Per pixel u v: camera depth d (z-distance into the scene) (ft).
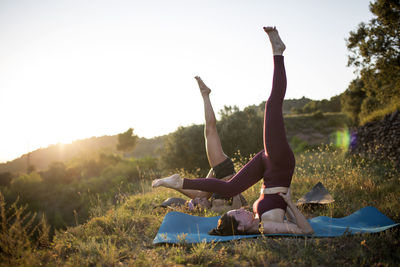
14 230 9.72
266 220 11.97
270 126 12.26
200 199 17.79
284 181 12.37
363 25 48.32
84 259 10.53
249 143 39.52
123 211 17.87
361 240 10.68
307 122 152.35
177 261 9.92
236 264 9.52
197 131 43.75
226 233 12.21
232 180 13.74
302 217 11.81
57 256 11.21
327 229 12.35
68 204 44.65
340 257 9.52
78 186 53.98
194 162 43.16
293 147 75.56
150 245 12.04
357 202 17.69
